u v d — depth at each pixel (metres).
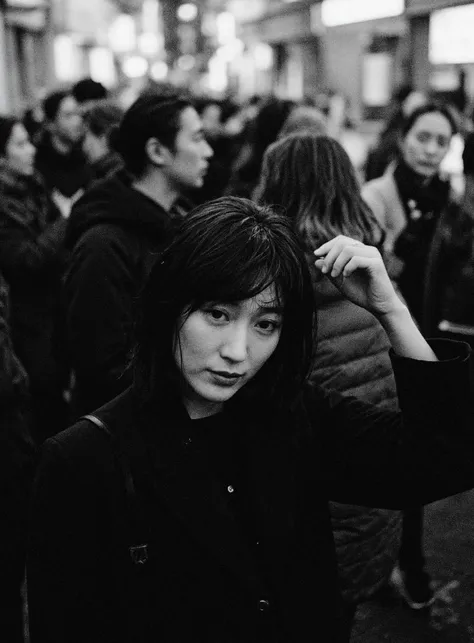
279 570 1.19
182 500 1.13
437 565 3.23
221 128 5.51
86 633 1.15
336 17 10.51
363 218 2.09
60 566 1.13
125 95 12.89
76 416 2.45
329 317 1.91
